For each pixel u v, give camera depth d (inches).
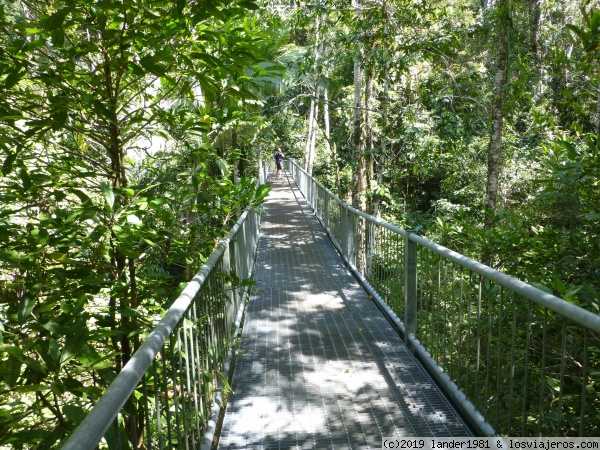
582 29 127.3
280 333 197.2
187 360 93.5
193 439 94.3
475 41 438.6
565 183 159.2
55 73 101.7
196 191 127.3
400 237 195.6
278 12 379.9
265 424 127.2
